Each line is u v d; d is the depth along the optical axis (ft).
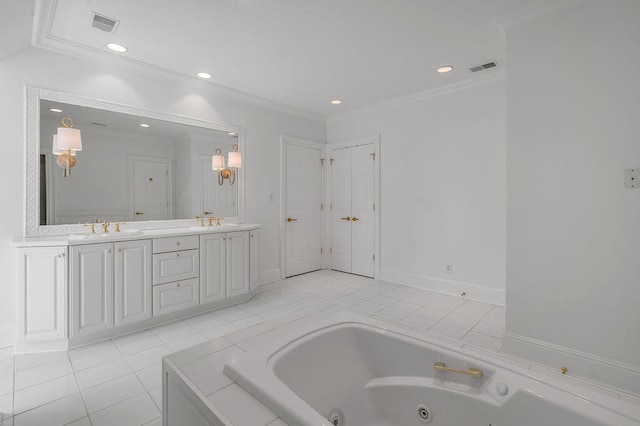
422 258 12.98
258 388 3.77
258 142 13.55
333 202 16.29
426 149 12.74
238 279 11.16
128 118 9.91
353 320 6.14
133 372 6.80
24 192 8.15
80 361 7.23
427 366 5.12
